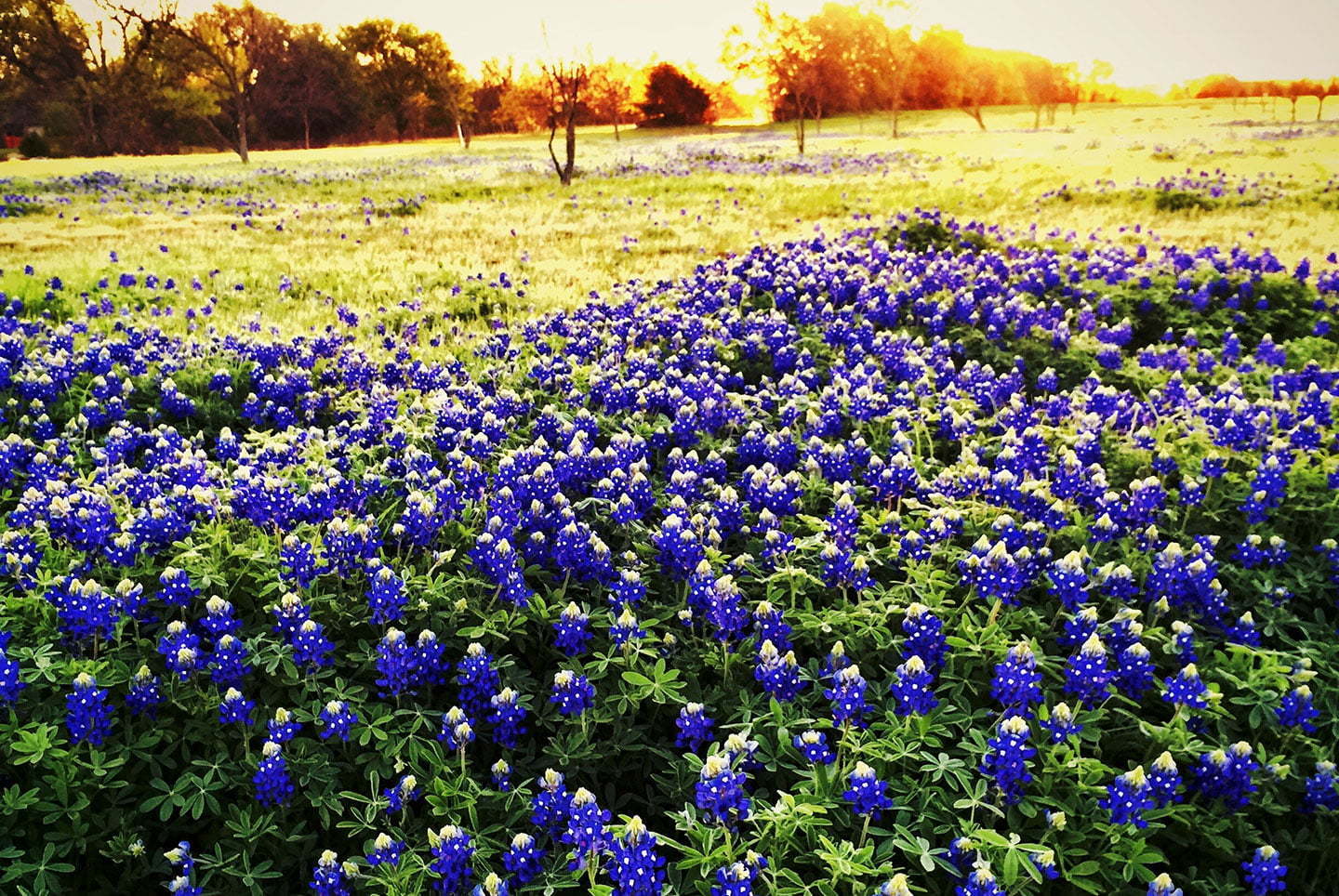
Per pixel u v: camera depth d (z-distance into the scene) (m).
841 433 9.35
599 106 87.44
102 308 14.45
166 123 83.94
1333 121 51.25
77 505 6.75
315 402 10.11
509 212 28.16
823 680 5.51
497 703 5.07
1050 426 9.40
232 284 17.14
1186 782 5.02
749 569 6.62
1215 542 6.70
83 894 4.45
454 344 13.03
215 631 5.34
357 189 35.72
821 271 14.27
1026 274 14.48
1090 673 4.98
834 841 4.45
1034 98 71.62
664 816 5.07
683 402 9.39
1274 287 14.38
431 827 4.70
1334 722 5.31
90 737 4.70
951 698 5.30
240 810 4.75
